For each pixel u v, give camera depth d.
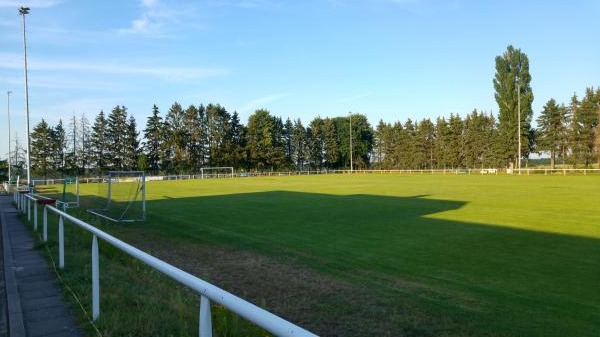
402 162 88.62
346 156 100.94
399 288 7.27
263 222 15.41
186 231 13.88
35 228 11.74
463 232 12.44
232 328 4.18
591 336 5.18
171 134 82.19
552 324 5.57
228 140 87.25
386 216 16.20
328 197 25.48
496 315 5.92
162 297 5.93
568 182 36.38
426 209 18.11
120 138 78.75
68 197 30.02
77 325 4.88
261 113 90.88
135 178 20.33
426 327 5.54
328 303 6.56
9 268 7.67
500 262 8.92
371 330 5.48
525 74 67.44
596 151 61.44
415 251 10.10
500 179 44.28
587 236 11.52
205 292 2.43
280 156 92.25
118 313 4.89
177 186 42.03
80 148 79.94
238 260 9.62
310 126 100.31
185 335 4.23
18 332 4.64
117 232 13.90
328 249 10.55
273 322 1.82
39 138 74.81
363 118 102.38
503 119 68.50
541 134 66.75
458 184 36.03
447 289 7.17
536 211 16.77
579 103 62.94
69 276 6.86
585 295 6.75
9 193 35.16
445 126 80.38
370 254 9.90
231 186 40.50
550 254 9.55
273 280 7.93
